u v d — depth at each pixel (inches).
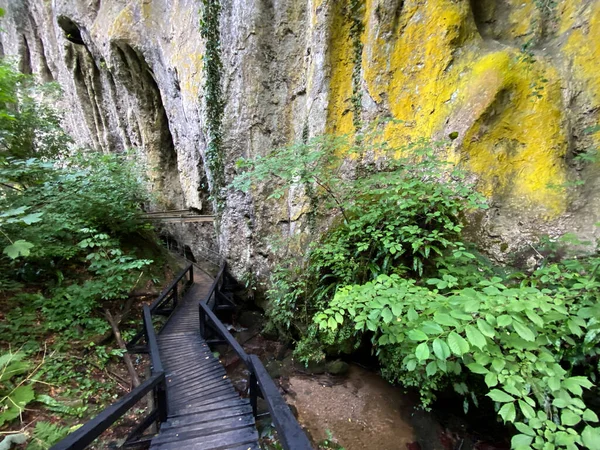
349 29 204.1
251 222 269.7
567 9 142.0
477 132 145.2
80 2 479.2
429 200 133.6
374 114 191.5
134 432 106.1
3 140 196.9
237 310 277.0
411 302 69.7
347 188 182.2
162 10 389.4
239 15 253.1
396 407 153.2
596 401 91.7
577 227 118.0
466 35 160.9
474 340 50.4
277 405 71.2
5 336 135.9
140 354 171.0
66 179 181.2
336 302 80.7
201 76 303.1
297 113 250.5
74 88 599.8
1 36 743.7
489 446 128.9
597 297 64.7
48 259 185.0
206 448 101.7
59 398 119.4
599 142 125.0
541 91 135.8
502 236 133.6
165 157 522.3
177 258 372.2
